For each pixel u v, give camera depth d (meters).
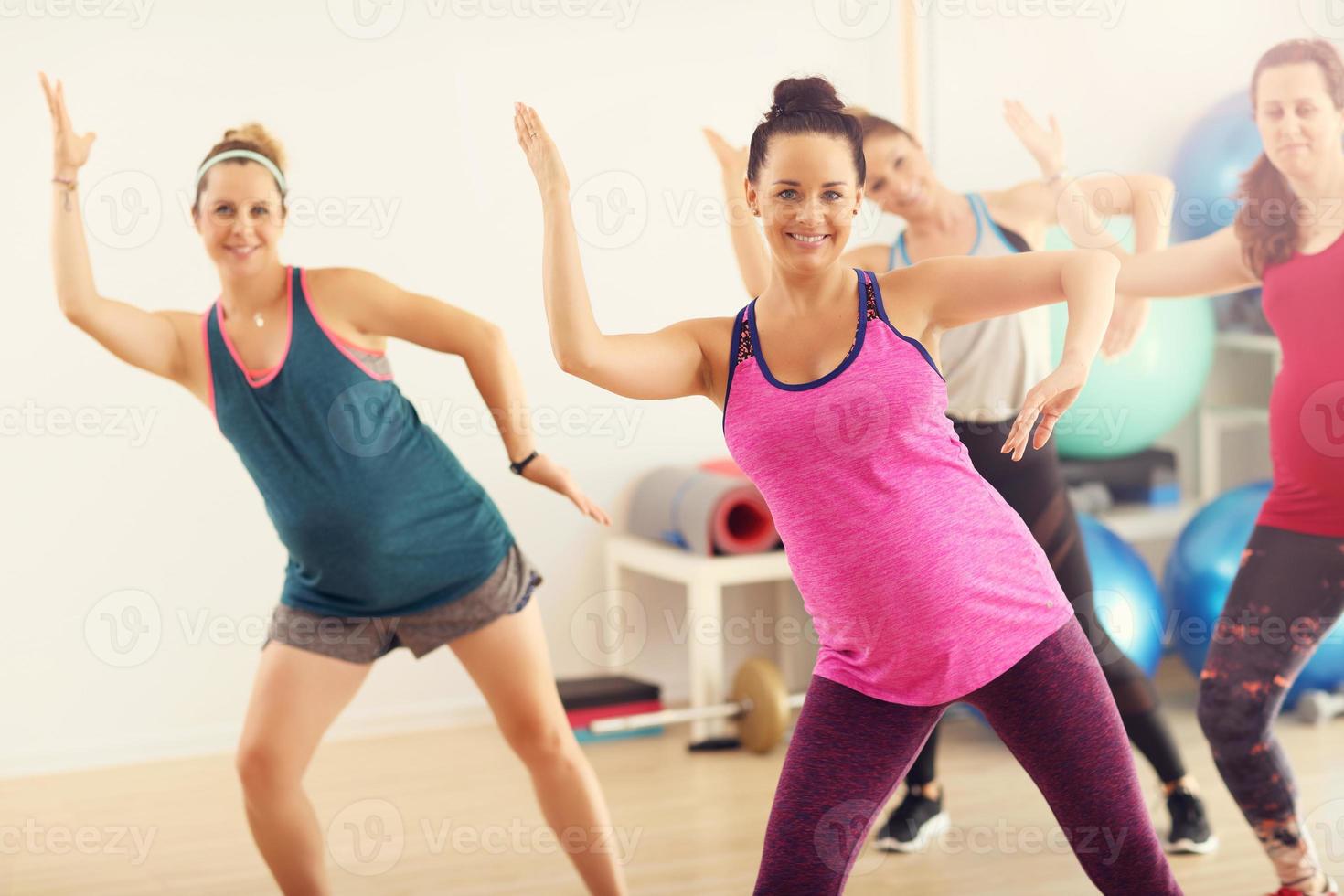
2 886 2.74
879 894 2.60
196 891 2.70
